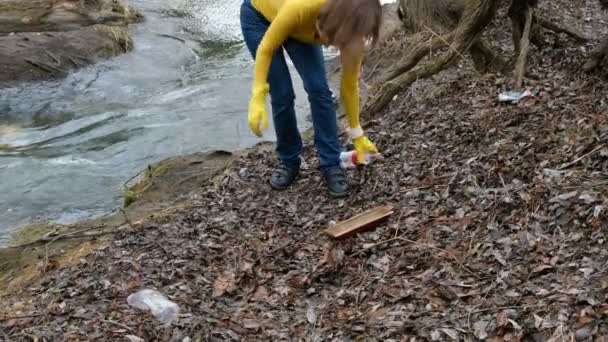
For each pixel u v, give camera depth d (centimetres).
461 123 541
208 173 590
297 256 407
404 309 330
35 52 1005
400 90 631
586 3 943
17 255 505
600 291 292
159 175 604
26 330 360
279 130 483
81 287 399
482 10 625
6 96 930
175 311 360
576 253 330
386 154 523
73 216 604
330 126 462
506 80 612
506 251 350
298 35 427
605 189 368
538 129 479
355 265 384
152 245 443
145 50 1105
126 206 575
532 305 301
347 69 425
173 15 1312
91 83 977
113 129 809
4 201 635
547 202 376
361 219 417
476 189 420
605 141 417
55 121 855
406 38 859
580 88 545
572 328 279
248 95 898
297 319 347
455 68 713
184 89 939
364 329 322
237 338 334
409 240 392
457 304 323
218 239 443
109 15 1127
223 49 1130
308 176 512
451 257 362
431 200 430
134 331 346
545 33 704
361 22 379
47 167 709
